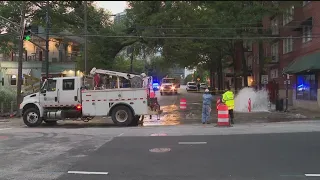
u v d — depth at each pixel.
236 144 10.65
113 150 10.18
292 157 8.68
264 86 32.50
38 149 10.66
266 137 11.93
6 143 11.97
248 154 9.14
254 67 42.44
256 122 18.34
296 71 24.11
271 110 25.17
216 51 37.38
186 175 7.20
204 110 18.28
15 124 20.08
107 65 35.22
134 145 10.95
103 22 33.12
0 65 41.72
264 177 6.92
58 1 28.34
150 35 27.55
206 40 28.66
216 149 9.91
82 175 7.39
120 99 17.83
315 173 7.14
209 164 8.12
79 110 18.06
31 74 42.28
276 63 33.25
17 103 24.88
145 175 7.27
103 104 17.92
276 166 7.80
